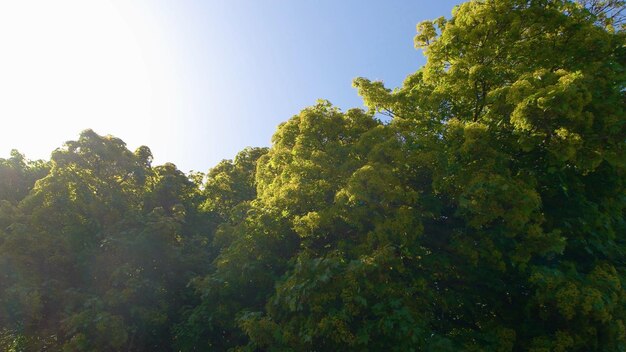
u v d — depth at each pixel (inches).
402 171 338.3
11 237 433.7
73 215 483.8
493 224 316.5
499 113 315.3
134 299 447.5
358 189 309.7
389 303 266.1
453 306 310.3
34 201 476.7
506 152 326.3
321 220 331.0
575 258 327.0
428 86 408.5
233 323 377.4
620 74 311.9
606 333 265.7
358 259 298.8
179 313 474.3
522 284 316.8
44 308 446.0
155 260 484.7
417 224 313.7
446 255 316.2
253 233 384.2
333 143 377.7
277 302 297.1
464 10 356.8
